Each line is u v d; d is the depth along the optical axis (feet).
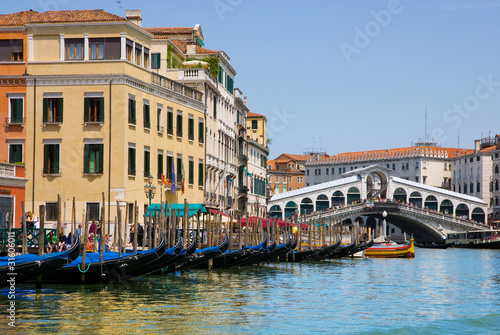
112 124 139.85
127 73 141.38
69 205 140.05
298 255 177.78
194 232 136.05
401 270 165.48
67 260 87.92
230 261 136.87
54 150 141.08
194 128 171.94
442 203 389.80
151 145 150.71
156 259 100.07
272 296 101.14
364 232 263.29
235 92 234.79
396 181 385.29
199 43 214.48
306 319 82.74
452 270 170.30
